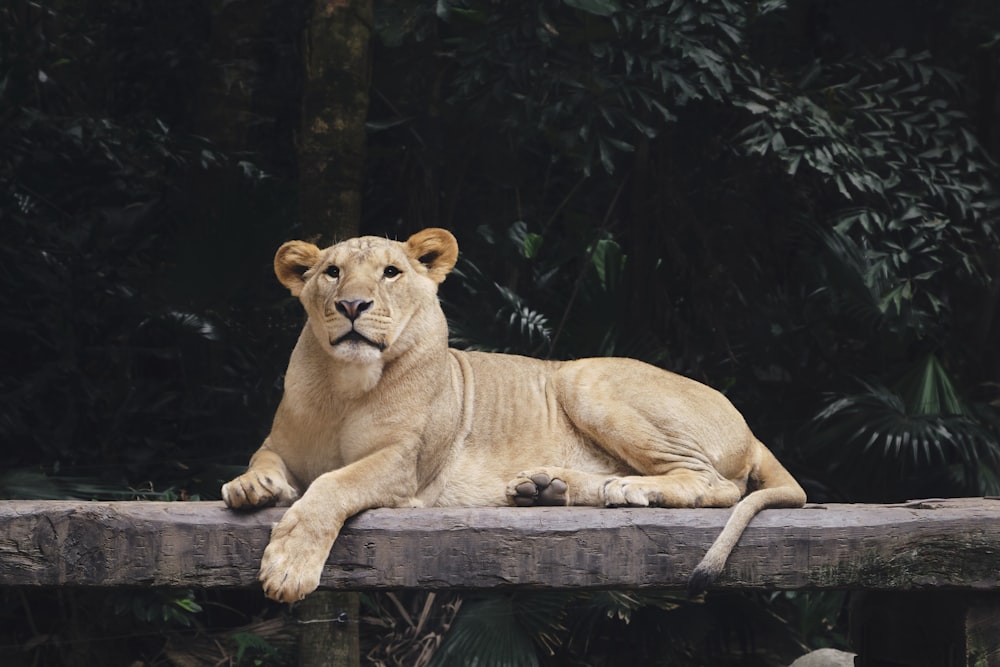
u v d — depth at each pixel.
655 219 12.66
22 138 10.95
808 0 13.38
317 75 10.31
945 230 12.31
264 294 10.79
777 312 12.67
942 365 12.63
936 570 6.01
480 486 6.96
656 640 11.63
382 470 6.11
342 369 6.31
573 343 11.48
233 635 11.06
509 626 10.12
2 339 10.95
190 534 5.60
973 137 12.12
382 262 6.39
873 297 11.31
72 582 5.52
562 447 7.23
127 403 10.59
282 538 5.53
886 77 13.28
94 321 10.70
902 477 11.62
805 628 11.80
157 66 12.98
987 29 13.03
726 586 5.91
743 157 12.59
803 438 12.09
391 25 11.46
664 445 6.93
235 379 11.34
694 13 10.91
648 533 5.88
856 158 11.37
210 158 10.88
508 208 13.13
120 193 11.54
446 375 6.71
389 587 5.69
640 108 11.66
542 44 10.88
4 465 10.48
